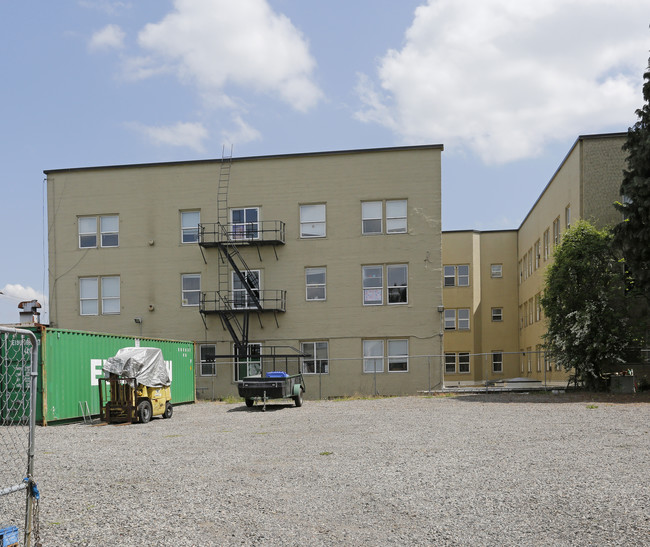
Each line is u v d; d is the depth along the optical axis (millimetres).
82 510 7898
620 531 6574
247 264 33719
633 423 16000
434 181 32688
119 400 20156
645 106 25250
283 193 33750
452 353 48969
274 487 9094
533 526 6828
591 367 26219
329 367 32406
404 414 20188
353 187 33219
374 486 9023
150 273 34375
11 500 8516
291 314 33062
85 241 35125
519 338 49344
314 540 6500
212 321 33594
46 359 19547
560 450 11992
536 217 41812
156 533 6844
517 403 22922
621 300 26453
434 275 32250
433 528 6844
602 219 29047
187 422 20219
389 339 32312
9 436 11797
